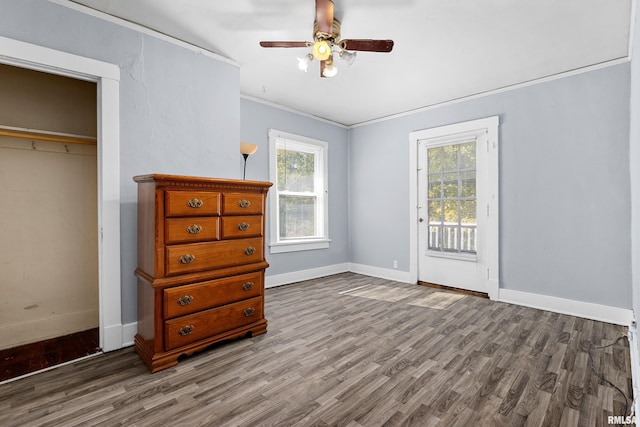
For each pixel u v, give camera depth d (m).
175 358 1.98
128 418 1.48
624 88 2.73
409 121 4.25
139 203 2.21
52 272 2.53
